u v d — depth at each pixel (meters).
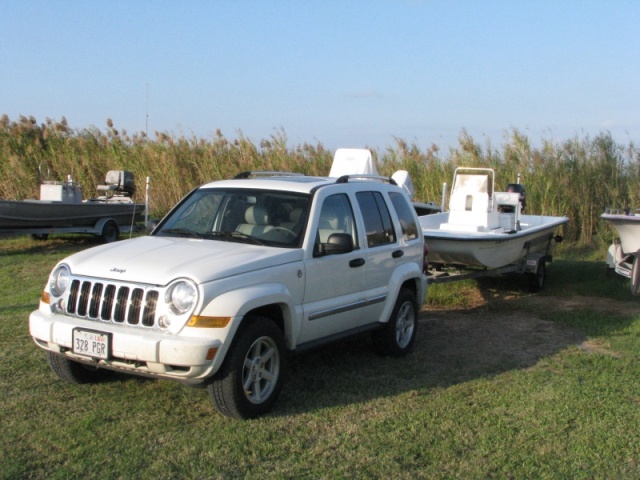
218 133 20.28
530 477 4.62
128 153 20.19
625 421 5.64
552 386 6.50
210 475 4.48
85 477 4.39
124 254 5.68
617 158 17.00
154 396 5.86
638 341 8.23
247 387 5.40
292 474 4.53
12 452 4.71
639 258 10.76
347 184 6.88
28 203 14.25
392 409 5.78
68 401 5.71
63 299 5.51
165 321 5.07
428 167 18.16
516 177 16.80
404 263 7.42
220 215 6.50
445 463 4.79
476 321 9.45
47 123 20.28
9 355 6.90
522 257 11.38
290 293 5.75
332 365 7.06
